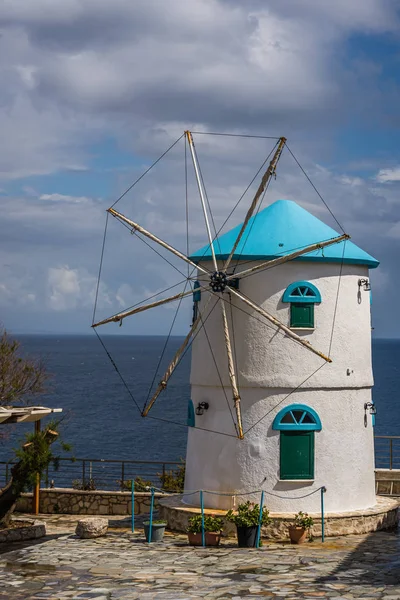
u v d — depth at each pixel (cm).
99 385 12888
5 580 1872
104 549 2211
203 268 2614
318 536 2402
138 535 2412
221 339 2542
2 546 2253
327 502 2475
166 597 1709
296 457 2466
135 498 2747
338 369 2514
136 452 6388
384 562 2030
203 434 2570
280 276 2494
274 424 2467
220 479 2512
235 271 2536
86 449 6462
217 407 2545
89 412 9056
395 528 2555
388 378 14975
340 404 2516
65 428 7588
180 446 6706
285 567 1978
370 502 2580
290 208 2633
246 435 2489
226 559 2081
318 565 1997
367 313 2625
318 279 2511
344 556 2109
